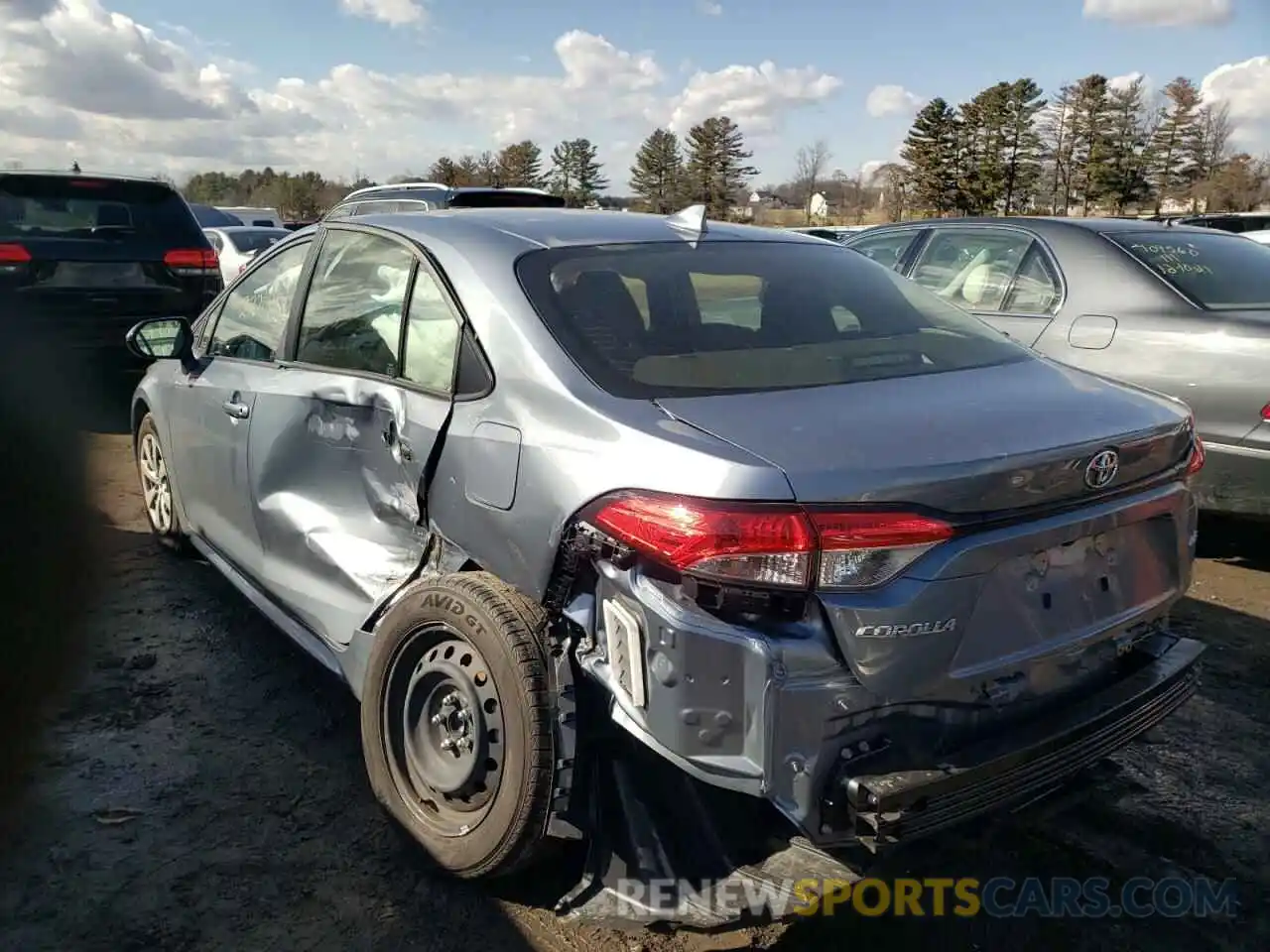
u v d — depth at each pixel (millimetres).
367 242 3389
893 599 2092
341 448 3230
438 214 3379
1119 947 2568
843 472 2100
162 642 4109
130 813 2994
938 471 2141
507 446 2525
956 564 2150
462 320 2809
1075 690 2508
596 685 2357
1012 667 2293
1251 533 5875
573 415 2418
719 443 2189
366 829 2943
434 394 2846
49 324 7734
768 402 2418
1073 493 2350
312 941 2504
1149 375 5055
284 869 2768
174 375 4457
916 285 3518
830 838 2117
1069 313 5438
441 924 2566
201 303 8422
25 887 2670
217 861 2793
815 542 2045
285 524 3508
